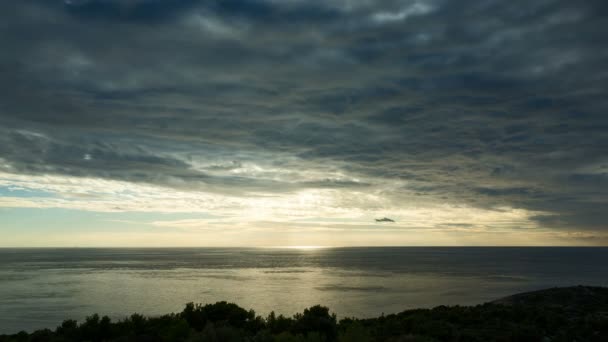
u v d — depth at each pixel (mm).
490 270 167625
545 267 186125
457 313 35156
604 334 27719
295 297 84250
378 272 157625
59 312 66000
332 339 24328
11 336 26047
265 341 20250
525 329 26719
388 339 23625
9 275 142750
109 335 24609
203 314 28922
